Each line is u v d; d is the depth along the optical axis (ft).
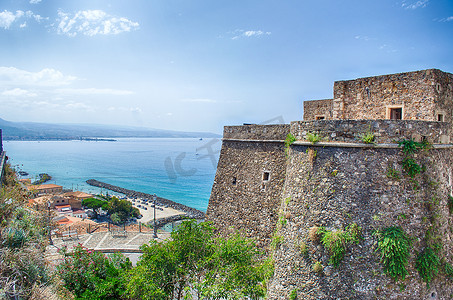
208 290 45.73
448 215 49.75
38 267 53.62
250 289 47.39
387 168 46.44
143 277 48.01
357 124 47.85
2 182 95.40
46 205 129.80
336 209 47.67
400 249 43.68
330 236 46.73
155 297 46.60
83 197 351.25
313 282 47.70
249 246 54.39
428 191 46.98
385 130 46.60
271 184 69.00
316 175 50.39
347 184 47.60
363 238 45.73
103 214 323.37
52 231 121.80
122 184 513.86
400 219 45.50
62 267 62.18
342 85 65.36
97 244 108.47
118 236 120.06
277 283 52.54
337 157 48.85
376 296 44.21
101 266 65.21
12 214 68.18
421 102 54.13
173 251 52.24
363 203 46.50
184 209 346.74
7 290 42.09
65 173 645.92
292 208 52.90
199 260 50.78
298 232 50.93
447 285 47.03
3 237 54.08
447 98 56.29
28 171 642.63
